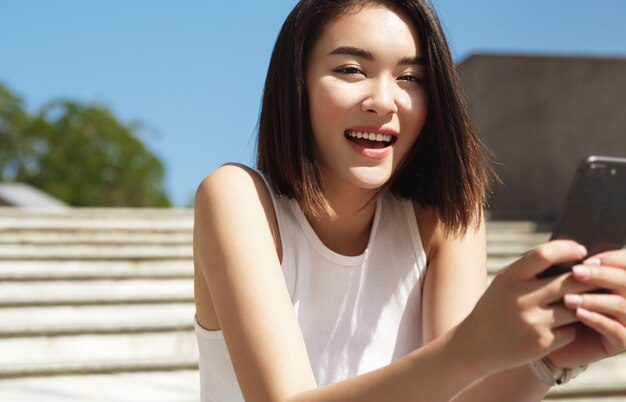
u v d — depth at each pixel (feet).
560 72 24.84
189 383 10.96
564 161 24.50
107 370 11.07
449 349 3.11
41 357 11.98
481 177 4.90
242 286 4.00
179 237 20.22
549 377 3.52
